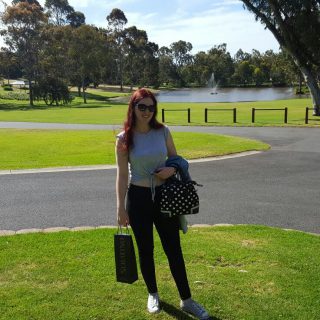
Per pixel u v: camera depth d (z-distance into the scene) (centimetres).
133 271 346
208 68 11906
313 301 367
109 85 11106
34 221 640
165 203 328
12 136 1780
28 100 6519
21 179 955
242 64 11562
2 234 558
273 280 405
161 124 354
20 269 439
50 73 6053
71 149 1404
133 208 346
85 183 911
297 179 923
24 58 6003
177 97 7225
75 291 389
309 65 2594
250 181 909
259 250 484
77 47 6388
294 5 2384
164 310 356
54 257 470
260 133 1781
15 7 5959
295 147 1380
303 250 485
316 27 2378
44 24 6216
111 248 496
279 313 348
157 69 10438
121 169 346
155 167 343
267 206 715
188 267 436
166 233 348
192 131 1889
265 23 2547
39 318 344
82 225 618
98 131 1944
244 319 340
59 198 784
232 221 632
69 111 3841
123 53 9362
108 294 383
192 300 353
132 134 343
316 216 657
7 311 354
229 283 400
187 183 336
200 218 648
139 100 338
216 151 1291
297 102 4459
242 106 3900
